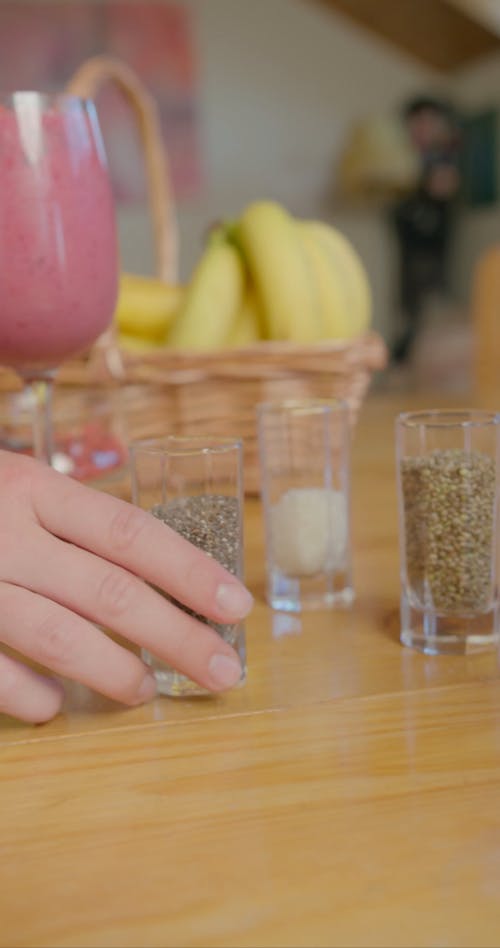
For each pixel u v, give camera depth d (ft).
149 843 1.18
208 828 1.20
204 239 2.67
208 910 1.10
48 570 1.39
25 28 10.34
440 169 11.34
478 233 11.26
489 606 1.55
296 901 1.10
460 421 1.60
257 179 11.41
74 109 1.77
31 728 1.40
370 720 1.37
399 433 1.59
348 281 2.62
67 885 1.14
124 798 1.25
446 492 1.53
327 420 1.75
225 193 11.38
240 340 2.45
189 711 1.41
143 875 1.14
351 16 11.06
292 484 1.75
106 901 1.12
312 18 11.17
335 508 1.74
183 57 10.89
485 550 1.54
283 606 1.74
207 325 2.37
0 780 1.29
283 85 11.27
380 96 11.48
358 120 11.48
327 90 11.38
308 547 1.72
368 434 2.92
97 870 1.15
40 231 1.73
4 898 1.12
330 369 2.21
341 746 1.32
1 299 1.75
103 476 2.23
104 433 2.28
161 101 10.93
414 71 11.45
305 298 2.34
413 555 1.56
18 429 2.22
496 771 1.26
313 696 1.44
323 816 1.21
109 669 1.38
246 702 1.43
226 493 1.50
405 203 11.41
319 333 2.41
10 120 1.73
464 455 1.56
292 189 11.53
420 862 1.14
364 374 2.31
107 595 1.38
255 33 11.09
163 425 2.24
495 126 10.81
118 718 1.41
